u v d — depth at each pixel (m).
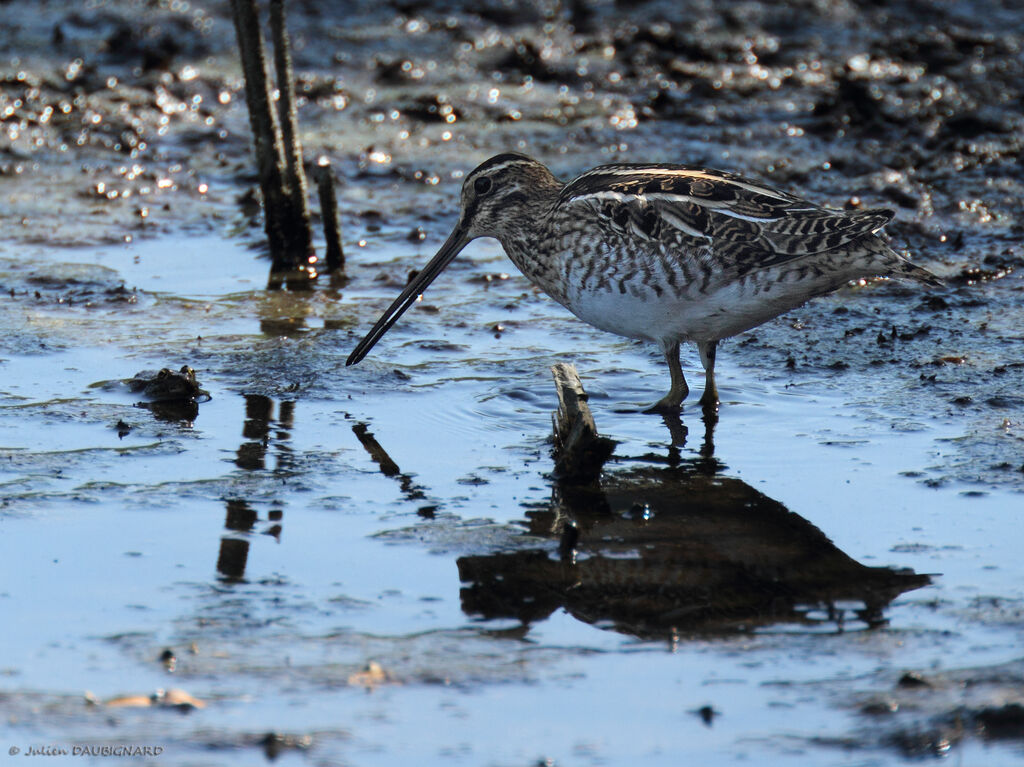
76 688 7.14
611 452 10.46
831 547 8.85
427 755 6.58
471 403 11.67
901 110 20.50
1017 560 8.59
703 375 12.40
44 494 9.55
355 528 9.16
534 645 7.66
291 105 14.88
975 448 10.41
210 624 7.81
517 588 8.34
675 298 11.02
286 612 7.98
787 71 22.84
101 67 22.77
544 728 6.82
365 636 7.72
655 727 6.81
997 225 16.25
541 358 12.84
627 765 6.50
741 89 21.98
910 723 6.75
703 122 20.38
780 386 12.02
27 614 7.89
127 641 7.61
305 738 6.69
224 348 12.86
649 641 7.70
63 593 8.15
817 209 10.85
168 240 16.17
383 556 8.76
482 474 10.16
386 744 6.67
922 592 8.20
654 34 24.55
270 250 15.26
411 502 9.61
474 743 6.68
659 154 18.84
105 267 15.12
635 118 20.62
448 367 12.56
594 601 8.19
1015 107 20.62
